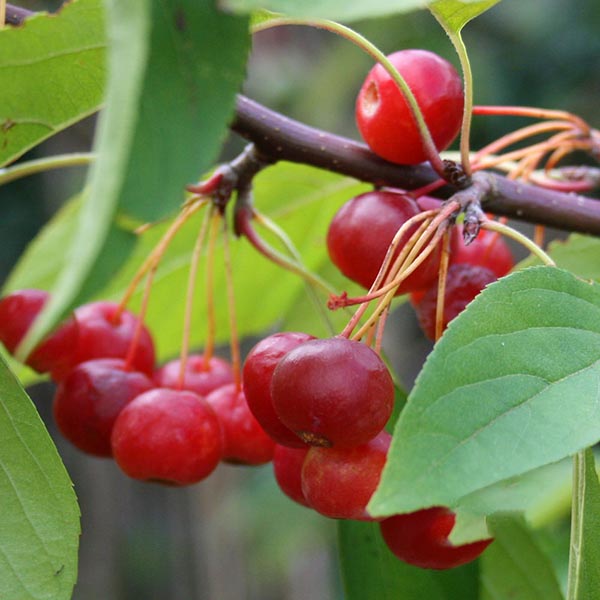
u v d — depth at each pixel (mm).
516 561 202
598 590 157
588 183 207
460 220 201
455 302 179
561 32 548
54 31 167
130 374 193
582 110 542
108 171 120
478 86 531
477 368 146
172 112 137
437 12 165
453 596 188
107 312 203
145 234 228
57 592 169
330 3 135
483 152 204
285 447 176
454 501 140
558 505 228
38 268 231
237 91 140
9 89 171
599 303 153
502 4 551
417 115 176
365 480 162
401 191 190
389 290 165
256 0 134
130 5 123
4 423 170
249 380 167
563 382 148
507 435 144
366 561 188
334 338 161
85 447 193
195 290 237
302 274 193
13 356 192
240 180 191
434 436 142
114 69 121
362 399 158
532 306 151
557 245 209
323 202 228
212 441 184
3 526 169
